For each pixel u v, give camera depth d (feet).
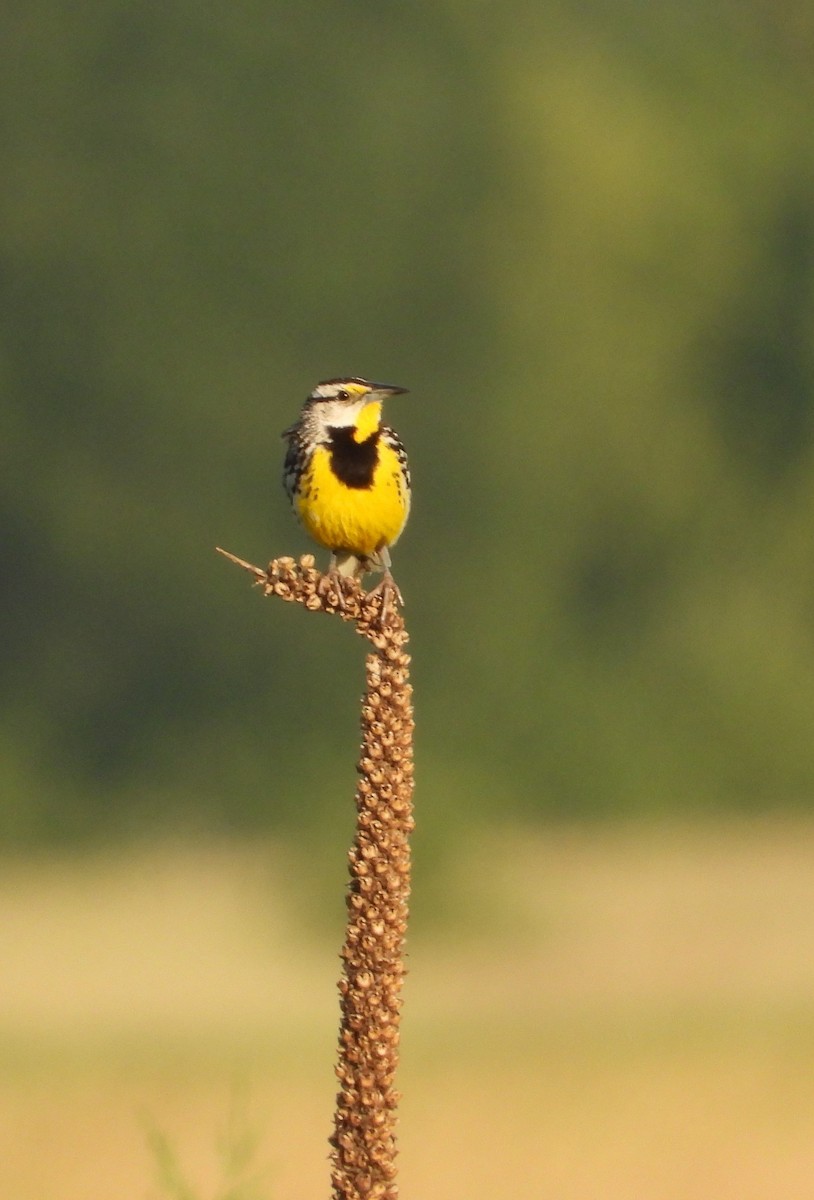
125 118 103.45
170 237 102.06
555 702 101.65
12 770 95.81
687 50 114.93
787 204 111.55
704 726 103.81
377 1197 14.25
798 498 108.68
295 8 106.32
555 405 104.78
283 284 102.78
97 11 104.01
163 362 99.96
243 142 104.32
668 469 106.52
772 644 106.22
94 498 98.48
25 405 99.19
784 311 110.52
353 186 104.63
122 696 98.27
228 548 99.14
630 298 107.45
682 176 109.50
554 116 107.34
